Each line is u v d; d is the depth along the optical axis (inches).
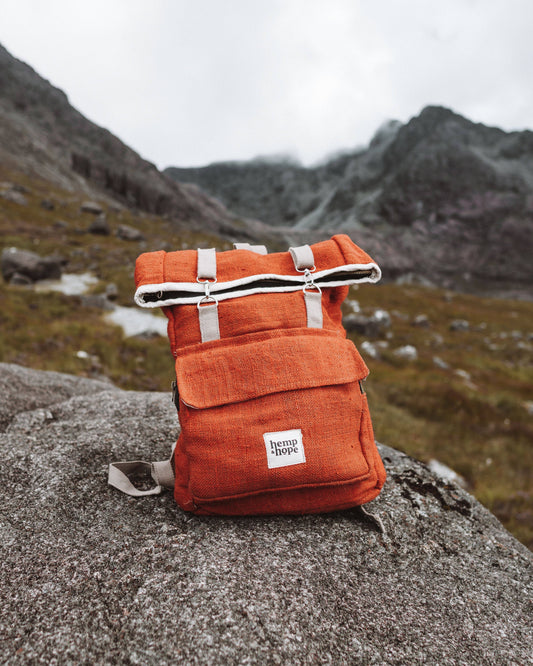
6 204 2059.5
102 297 748.6
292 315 75.8
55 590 60.1
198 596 59.7
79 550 68.5
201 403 64.9
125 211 3218.5
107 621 55.3
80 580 62.1
